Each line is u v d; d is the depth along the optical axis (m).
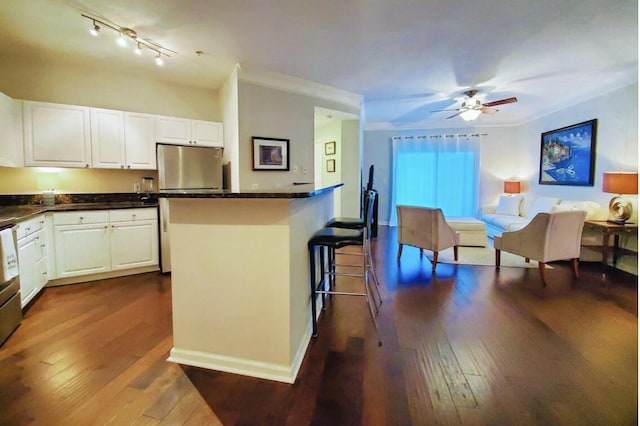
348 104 4.92
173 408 1.56
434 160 7.24
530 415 1.50
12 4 2.40
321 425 1.45
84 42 3.08
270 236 1.81
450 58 3.40
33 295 2.85
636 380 1.76
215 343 1.94
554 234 3.44
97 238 3.47
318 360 1.99
